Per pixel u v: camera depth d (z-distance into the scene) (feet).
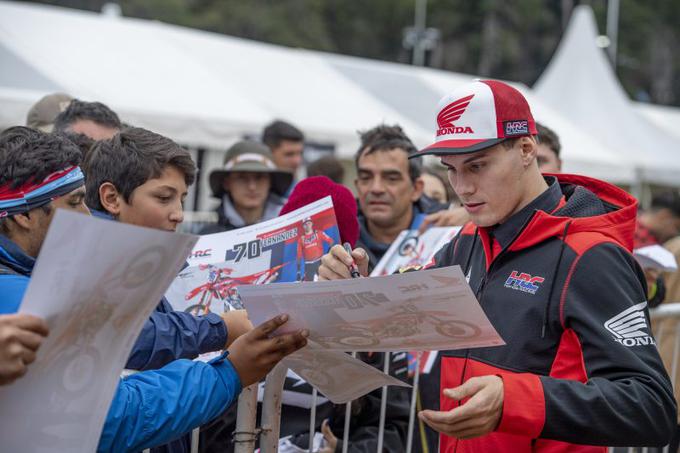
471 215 6.88
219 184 14.85
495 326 6.73
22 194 5.59
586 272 6.39
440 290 5.45
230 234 8.29
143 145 7.28
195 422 5.72
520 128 6.66
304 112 33.58
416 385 9.06
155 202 7.25
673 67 140.36
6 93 23.90
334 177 17.44
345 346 6.12
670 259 11.28
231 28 115.44
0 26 28.76
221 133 29.22
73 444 5.15
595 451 6.61
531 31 132.77
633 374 6.09
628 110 51.06
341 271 6.81
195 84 30.89
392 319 5.77
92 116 10.12
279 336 5.93
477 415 5.71
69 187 5.78
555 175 7.41
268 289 5.75
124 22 32.83
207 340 6.93
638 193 45.06
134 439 5.51
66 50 28.89
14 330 4.50
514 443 6.68
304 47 119.03
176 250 4.96
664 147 49.06
